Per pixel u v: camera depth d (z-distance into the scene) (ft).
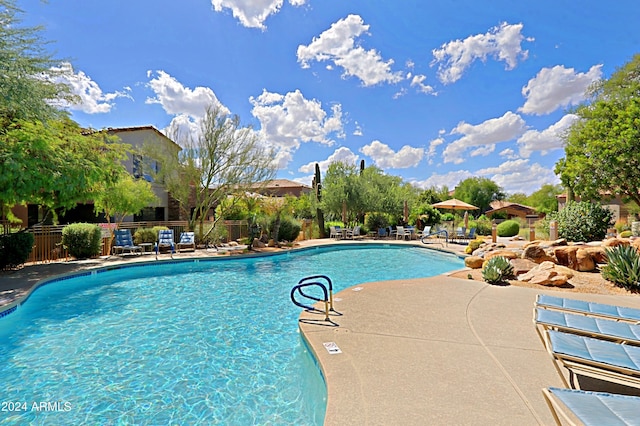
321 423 10.90
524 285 26.35
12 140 29.53
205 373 14.47
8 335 18.98
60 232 41.88
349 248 62.90
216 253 49.80
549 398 7.01
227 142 57.47
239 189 60.18
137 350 16.87
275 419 11.18
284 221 64.28
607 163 43.65
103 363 15.46
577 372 10.10
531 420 8.79
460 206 69.31
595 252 29.60
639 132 41.09
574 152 49.47
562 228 46.68
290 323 20.84
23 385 13.57
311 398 12.50
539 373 11.50
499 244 40.06
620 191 47.44
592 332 11.54
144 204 56.18
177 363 15.42
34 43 32.09
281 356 16.08
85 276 34.22
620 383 9.54
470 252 47.26
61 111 37.60
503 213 147.23
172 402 12.28
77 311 23.63
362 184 78.23
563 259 30.42
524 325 16.67
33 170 28.55
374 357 12.87
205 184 58.03
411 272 39.37
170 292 29.35
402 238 71.67
